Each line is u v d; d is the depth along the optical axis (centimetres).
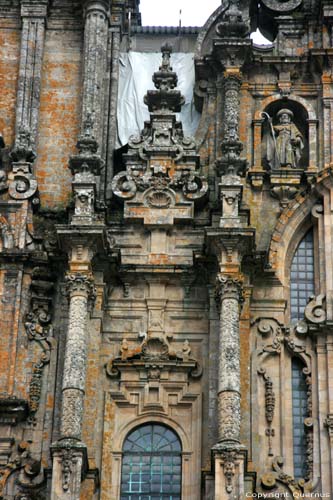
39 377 6059
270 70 6688
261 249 6319
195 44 6994
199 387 6072
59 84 6706
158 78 6619
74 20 6838
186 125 6756
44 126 6612
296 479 5922
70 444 5719
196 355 6134
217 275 6069
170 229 6347
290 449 5969
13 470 5894
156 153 6469
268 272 6231
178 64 6981
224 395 5819
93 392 6009
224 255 6097
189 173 6425
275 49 6731
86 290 6044
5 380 6016
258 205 6425
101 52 6700
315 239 6384
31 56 6706
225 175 6266
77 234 6084
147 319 6197
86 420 5947
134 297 6234
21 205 6350
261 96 6644
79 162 6281
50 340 6128
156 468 5975
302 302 6278
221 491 5656
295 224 6375
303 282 6319
